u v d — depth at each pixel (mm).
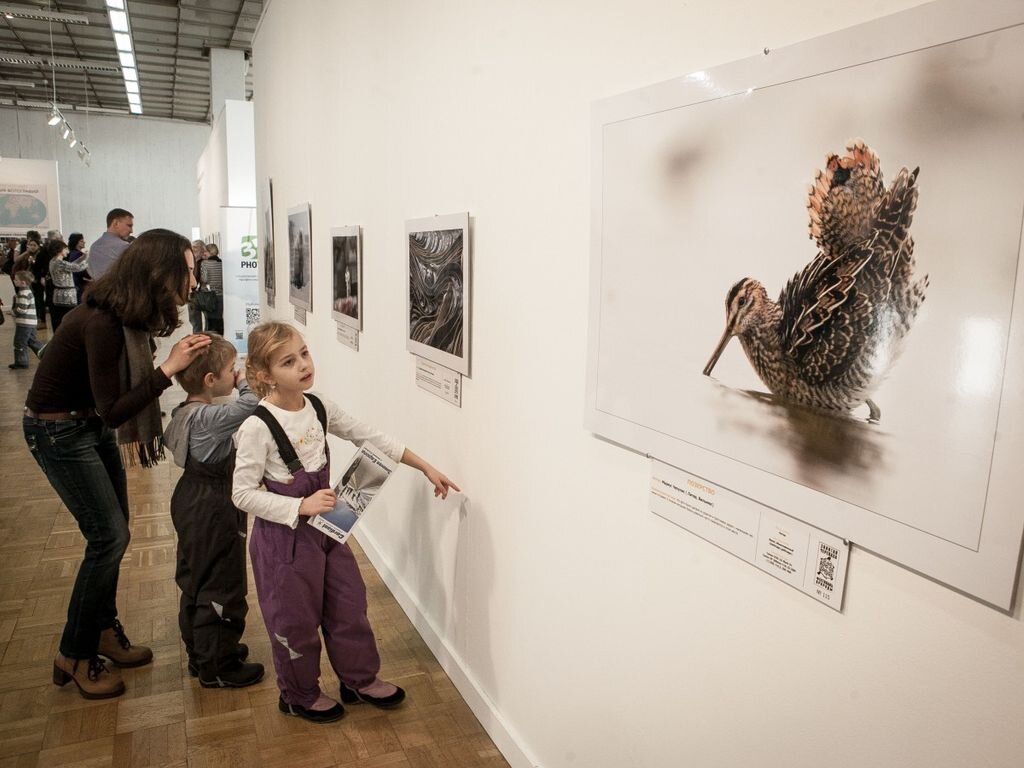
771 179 1129
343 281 3680
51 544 3738
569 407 1805
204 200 15789
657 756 1559
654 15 1410
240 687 2562
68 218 21469
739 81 1173
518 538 2100
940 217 893
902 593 1000
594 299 1603
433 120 2502
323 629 2426
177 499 2471
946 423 908
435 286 2508
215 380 2477
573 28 1681
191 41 13641
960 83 858
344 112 3537
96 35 13625
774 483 1174
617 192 1495
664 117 1348
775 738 1238
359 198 3381
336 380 4020
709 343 1284
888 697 1031
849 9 1005
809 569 1136
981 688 910
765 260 1152
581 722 1841
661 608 1513
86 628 2418
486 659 2352
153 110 20984
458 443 2473
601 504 1698
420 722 2383
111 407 2188
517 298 2010
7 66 16328
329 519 2232
